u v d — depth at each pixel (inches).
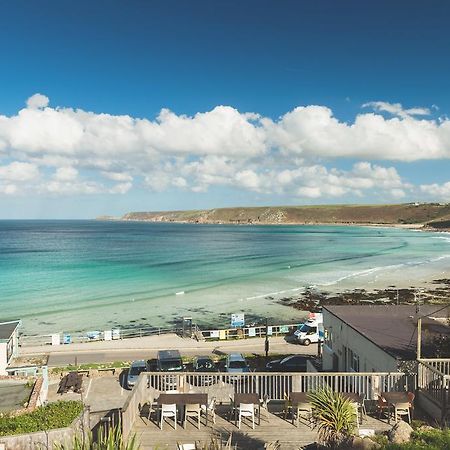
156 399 677.3
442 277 3708.2
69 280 3528.5
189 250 6240.2
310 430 570.6
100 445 347.3
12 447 548.4
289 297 2903.5
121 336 1974.7
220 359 1473.9
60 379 1305.4
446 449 481.7
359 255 5565.9
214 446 452.8
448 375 601.0
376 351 829.8
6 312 2480.3
